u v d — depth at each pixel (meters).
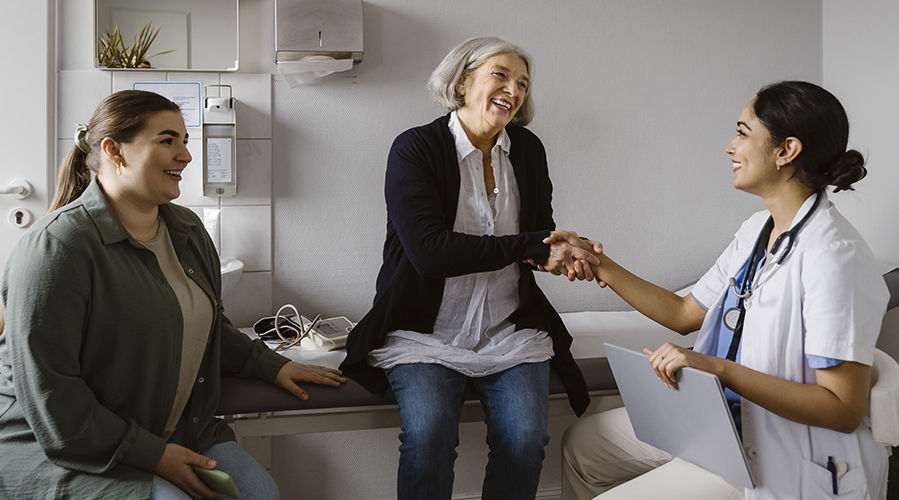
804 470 1.40
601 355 2.18
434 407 1.70
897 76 2.55
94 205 1.48
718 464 1.45
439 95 1.93
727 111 2.88
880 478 1.47
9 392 1.43
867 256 1.40
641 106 2.80
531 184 1.98
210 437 1.66
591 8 2.74
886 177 2.61
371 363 1.89
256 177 2.54
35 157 2.41
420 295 1.88
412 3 2.61
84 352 1.43
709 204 2.89
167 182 1.55
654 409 1.54
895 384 1.42
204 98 2.49
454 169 1.88
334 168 2.60
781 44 2.90
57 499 1.36
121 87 2.46
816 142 1.45
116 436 1.40
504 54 1.86
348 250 2.63
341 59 2.50
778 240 1.49
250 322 2.58
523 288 1.96
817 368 1.38
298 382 1.84
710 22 2.84
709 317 1.62
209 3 2.50
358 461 2.65
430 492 1.65
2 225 2.42
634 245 2.84
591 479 1.91
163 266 1.62
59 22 2.43
